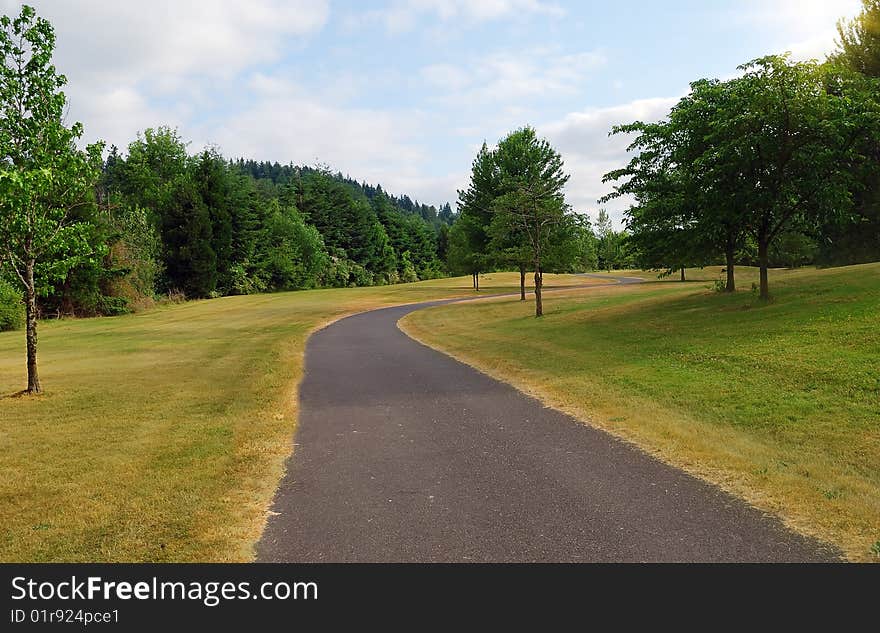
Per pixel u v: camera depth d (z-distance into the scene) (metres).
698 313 19.53
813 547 4.69
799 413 8.56
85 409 10.84
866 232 24.73
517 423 9.12
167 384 13.52
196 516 5.69
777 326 14.66
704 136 18.03
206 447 8.14
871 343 11.59
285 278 78.81
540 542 4.95
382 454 7.73
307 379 14.20
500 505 5.78
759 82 16.27
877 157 19.91
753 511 5.39
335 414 10.23
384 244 102.31
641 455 7.25
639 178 22.77
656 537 4.96
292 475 6.97
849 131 16.17
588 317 24.44
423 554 4.83
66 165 12.38
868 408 8.40
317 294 58.97
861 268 23.11
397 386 12.80
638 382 11.50
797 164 16.86
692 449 7.28
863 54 24.80
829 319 14.16
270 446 8.20
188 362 17.62
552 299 40.06
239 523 5.54
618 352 15.08
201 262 62.06
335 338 24.45
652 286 48.97
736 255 26.25
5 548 5.10
